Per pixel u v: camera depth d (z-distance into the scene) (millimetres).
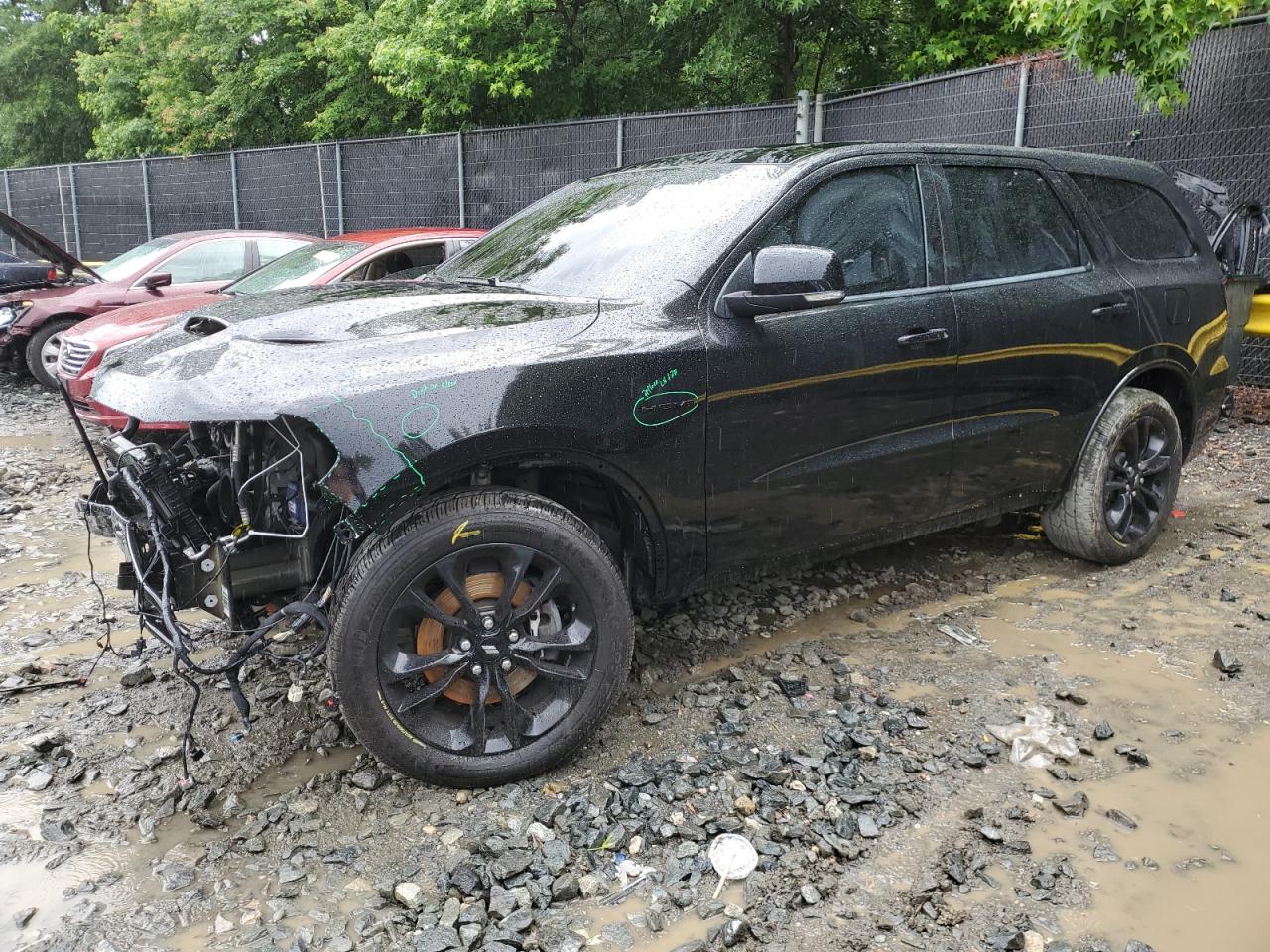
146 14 22953
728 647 3873
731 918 2375
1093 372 4340
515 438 2803
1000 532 5211
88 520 3275
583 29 16969
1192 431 5016
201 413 2613
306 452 2771
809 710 3342
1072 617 4117
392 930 2342
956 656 3754
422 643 2873
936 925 2348
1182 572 4590
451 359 2811
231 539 2854
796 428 3389
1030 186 4246
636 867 2564
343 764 3086
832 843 2605
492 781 2904
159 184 17547
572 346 2961
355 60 17953
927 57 13711
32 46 29016
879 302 3594
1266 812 2775
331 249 7707
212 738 3229
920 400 3711
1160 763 3025
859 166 3643
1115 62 6961
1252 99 7098
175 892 2496
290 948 2291
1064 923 2350
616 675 3027
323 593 2848
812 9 14250
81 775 3008
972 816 2750
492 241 4246
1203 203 6465
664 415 3068
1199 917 2367
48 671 3707
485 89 16125
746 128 10508
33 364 9672
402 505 2691
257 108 20578
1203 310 4867
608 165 11703
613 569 3002
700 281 3236
